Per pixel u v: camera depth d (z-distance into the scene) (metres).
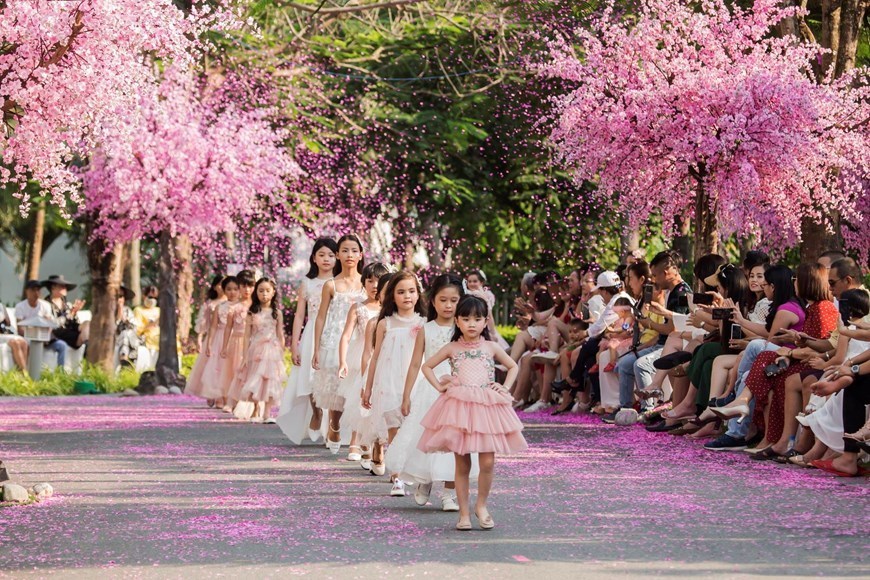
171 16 11.40
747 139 13.56
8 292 55.62
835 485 9.21
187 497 8.93
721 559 6.33
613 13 17.89
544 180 24.38
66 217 11.70
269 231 25.77
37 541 7.10
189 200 22.78
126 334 27.80
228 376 18.03
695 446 12.12
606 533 7.18
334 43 24.91
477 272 18.72
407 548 6.78
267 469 10.77
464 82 25.08
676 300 14.27
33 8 10.24
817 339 10.74
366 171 24.98
